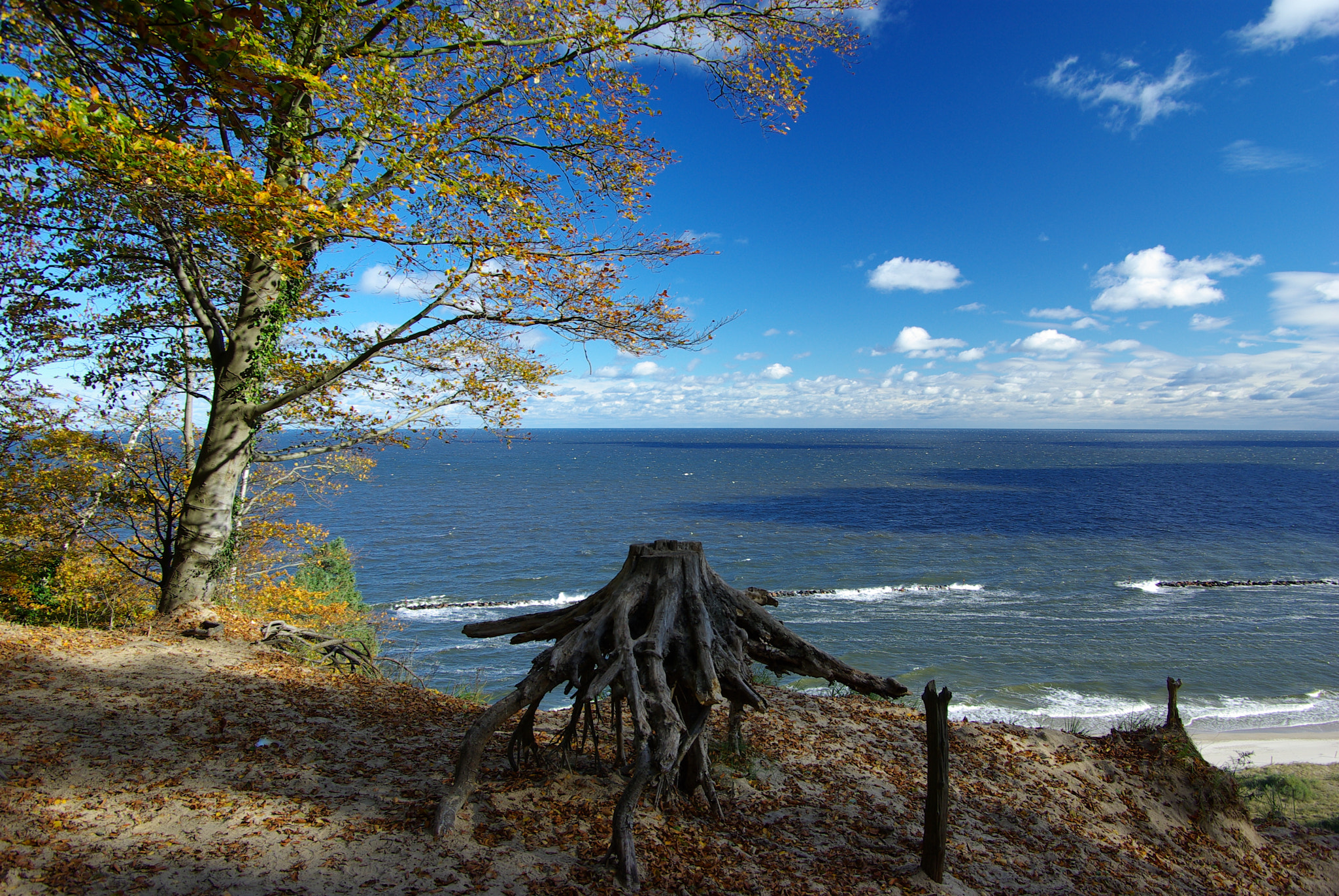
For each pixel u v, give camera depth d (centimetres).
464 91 1123
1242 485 16275
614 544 7831
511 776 724
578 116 1138
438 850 562
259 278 1152
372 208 848
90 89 714
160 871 489
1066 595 5678
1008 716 3253
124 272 1189
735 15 1203
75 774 610
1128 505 12081
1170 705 1127
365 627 2128
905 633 4566
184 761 670
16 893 439
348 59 968
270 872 506
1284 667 3912
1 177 872
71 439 1245
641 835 634
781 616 4994
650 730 586
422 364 1252
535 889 526
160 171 735
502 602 5378
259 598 1566
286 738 758
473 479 17088
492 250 986
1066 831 843
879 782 859
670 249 1105
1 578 1278
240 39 732
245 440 1202
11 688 773
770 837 682
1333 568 6788
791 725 1006
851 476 18700
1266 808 1653
